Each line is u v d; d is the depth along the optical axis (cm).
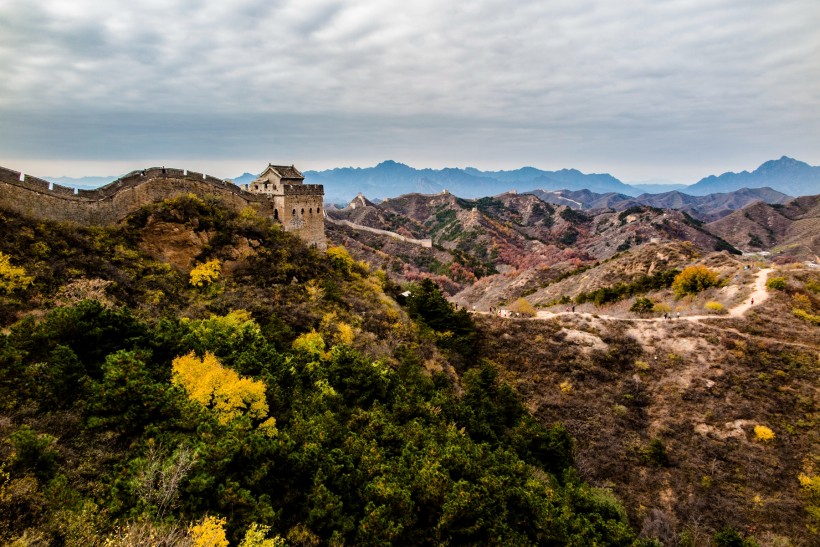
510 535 2536
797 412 4559
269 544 1738
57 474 1784
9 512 1532
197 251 4666
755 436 4381
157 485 1795
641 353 5681
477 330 6225
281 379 3080
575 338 6000
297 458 2286
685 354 5447
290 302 4603
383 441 2916
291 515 2162
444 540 2362
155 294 3838
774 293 6259
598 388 5266
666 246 9738
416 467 2697
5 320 2756
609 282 9488
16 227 3538
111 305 3338
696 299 7062
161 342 2797
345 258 6262
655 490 4009
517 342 6019
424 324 5606
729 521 3662
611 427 4703
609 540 2866
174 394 2342
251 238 5116
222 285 4488
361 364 3578
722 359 5244
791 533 3547
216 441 2127
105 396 2156
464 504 2423
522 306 7325
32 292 3089
